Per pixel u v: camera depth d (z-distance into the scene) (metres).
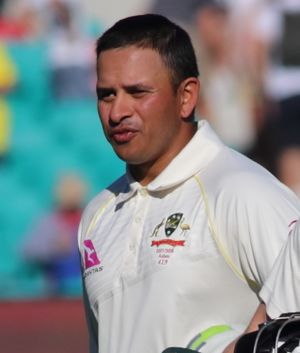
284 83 44.66
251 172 12.71
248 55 44.41
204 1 44.12
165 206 13.05
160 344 12.50
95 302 13.38
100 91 13.16
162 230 12.83
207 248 12.49
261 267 12.12
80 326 38.22
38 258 44.34
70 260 44.38
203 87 44.47
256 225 12.22
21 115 44.28
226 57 44.38
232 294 12.50
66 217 44.59
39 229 44.47
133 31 13.04
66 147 44.56
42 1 44.00
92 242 13.73
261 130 44.78
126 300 12.95
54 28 44.09
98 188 44.69
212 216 12.57
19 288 44.31
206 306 12.50
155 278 12.64
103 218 13.93
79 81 44.31
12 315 40.81
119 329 12.95
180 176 13.03
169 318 12.48
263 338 10.77
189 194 12.93
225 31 44.25
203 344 12.25
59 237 44.44
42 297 44.25
